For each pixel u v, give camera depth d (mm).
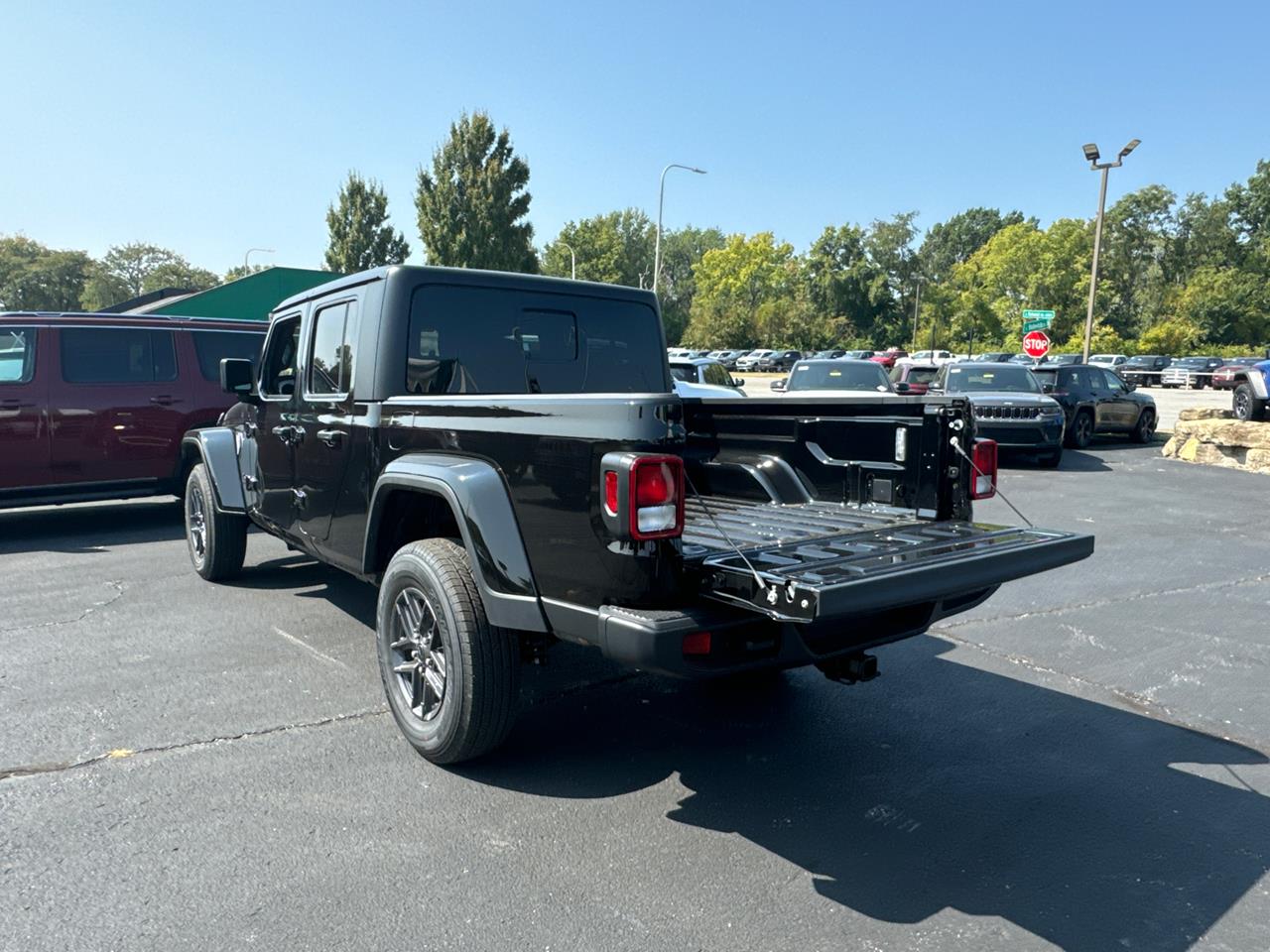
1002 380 15469
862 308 105875
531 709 4281
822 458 4062
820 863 2949
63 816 3168
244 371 5344
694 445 4605
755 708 4320
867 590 2600
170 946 2459
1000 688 4625
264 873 2830
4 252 87375
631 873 2869
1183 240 101625
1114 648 5309
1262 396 15391
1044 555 3168
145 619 5602
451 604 3352
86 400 8242
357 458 4168
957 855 3014
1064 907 2717
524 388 4500
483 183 48219
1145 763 3758
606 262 97438
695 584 2908
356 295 4285
